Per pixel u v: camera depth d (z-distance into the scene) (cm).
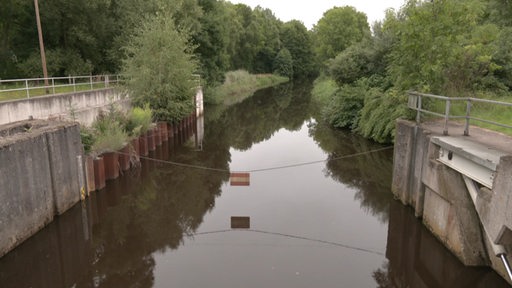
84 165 1112
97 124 1427
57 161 965
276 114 3145
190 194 1223
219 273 736
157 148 1817
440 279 740
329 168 1501
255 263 776
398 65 1193
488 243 703
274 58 7706
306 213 1045
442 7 1052
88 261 807
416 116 1030
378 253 824
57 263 802
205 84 3706
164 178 1391
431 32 1058
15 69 2559
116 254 836
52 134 944
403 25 1091
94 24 2417
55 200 959
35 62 2288
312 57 8456
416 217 920
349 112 2220
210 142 2075
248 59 6681
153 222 1009
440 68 1077
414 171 954
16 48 2609
